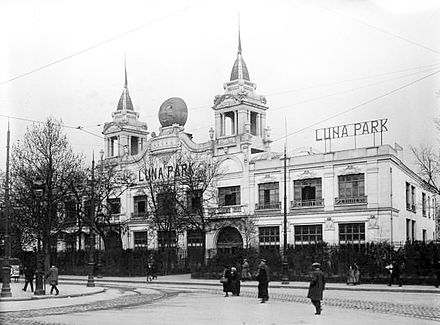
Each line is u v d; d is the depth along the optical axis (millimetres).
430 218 75938
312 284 21875
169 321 19500
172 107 77062
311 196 61875
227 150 69188
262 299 28062
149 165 76688
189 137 77250
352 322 19031
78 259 72688
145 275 62312
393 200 56875
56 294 32719
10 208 56500
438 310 23672
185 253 70000
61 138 57000
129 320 19969
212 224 66812
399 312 22781
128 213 79188
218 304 27016
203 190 65062
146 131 87750
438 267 38875
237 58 74188
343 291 37312
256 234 64500
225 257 54156
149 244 75938
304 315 21469
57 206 60625
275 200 64438
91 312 23484
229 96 71375
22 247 64750
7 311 24266
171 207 66125
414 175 66938
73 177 62781
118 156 83000
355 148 59500
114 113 87625
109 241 78312
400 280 40719
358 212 57469
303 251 50312
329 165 59938
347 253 47125
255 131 73750
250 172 66438
